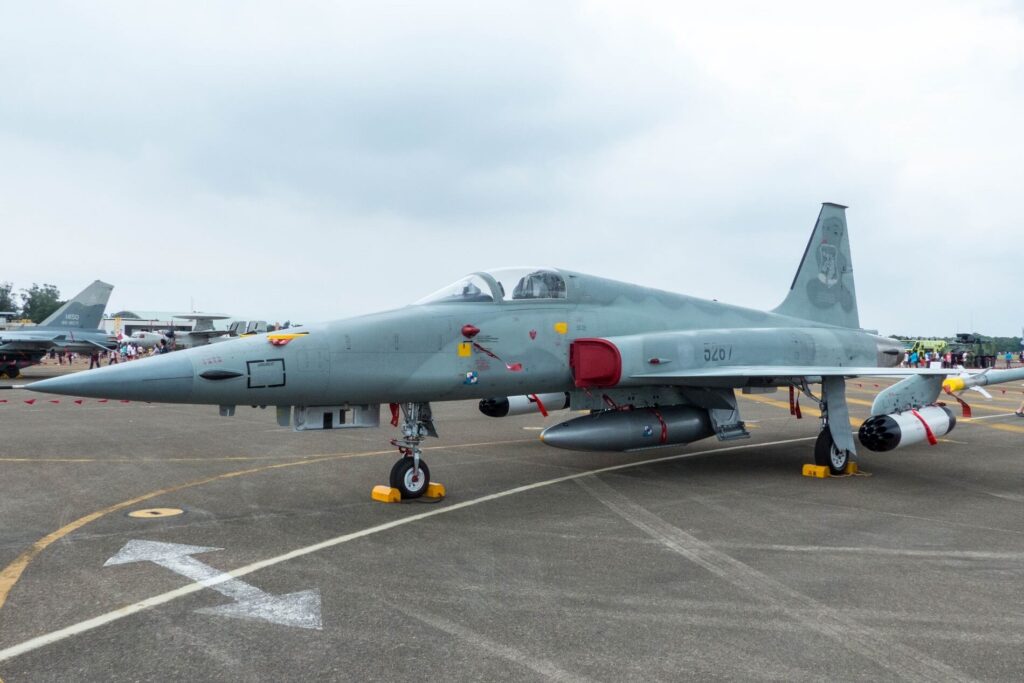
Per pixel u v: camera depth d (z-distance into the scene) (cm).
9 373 3541
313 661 403
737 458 1216
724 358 1094
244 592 519
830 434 1048
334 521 744
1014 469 1125
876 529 729
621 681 381
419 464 859
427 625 458
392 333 829
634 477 1026
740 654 416
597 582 549
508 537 684
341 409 855
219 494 876
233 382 730
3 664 396
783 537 693
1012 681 383
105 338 3850
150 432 1477
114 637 435
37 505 805
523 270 985
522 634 444
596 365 961
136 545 642
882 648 426
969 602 509
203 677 383
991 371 1143
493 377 902
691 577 564
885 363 1427
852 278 1489
